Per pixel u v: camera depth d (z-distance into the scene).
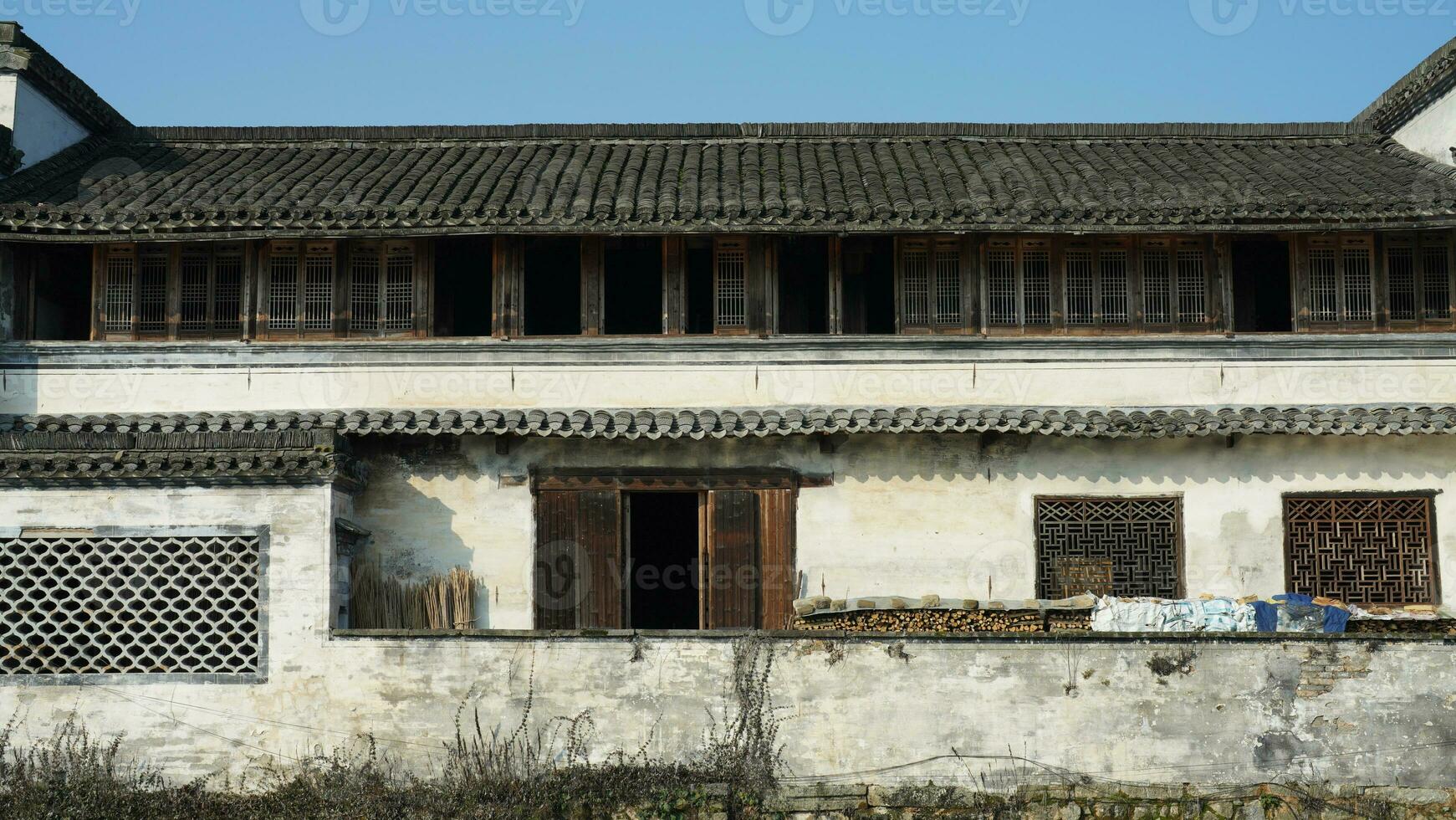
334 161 20.20
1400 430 17.02
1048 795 14.93
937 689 15.09
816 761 15.00
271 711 15.09
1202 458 17.75
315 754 15.02
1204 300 17.84
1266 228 17.23
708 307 18.50
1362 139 21.28
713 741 15.02
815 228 17.12
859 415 17.17
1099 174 19.22
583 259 17.92
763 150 20.73
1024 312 17.83
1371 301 17.80
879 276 18.72
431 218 17.11
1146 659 15.14
